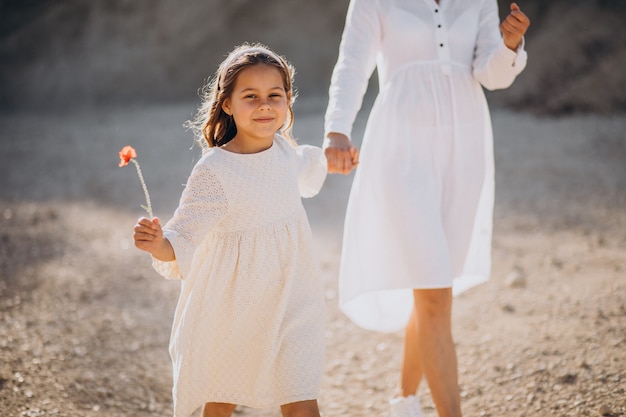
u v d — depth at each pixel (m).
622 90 11.77
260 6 16.48
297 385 2.68
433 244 2.97
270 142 2.81
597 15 12.97
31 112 15.12
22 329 4.38
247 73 2.71
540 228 6.59
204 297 2.70
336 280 5.48
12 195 8.55
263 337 2.73
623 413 3.23
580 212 7.03
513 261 5.65
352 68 3.12
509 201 7.61
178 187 8.84
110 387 3.71
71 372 3.81
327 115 3.10
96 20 16.69
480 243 3.37
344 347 4.35
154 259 2.64
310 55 15.96
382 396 3.74
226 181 2.66
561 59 12.53
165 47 16.33
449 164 3.11
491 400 3.53
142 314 4.80
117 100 15.77
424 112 3.06
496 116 11.93
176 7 16.58
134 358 4.10
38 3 16.89
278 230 2.74
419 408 3.31
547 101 12.05
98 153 10.98
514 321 4.42
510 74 3.08
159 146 11.28
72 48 16.50
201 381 2.72
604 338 3.99
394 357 4.18
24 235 6.75
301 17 16.39
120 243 6.55
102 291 5.23
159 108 14.90
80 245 6.46
